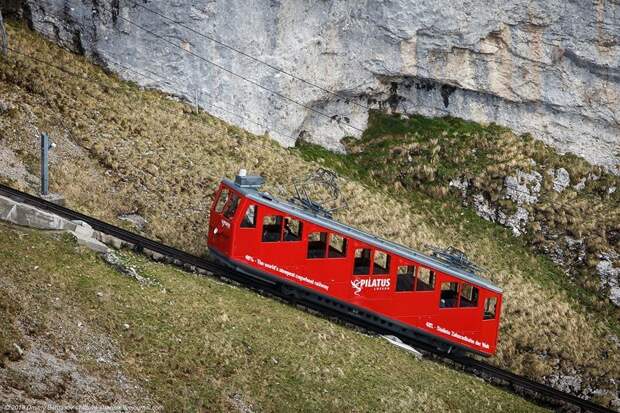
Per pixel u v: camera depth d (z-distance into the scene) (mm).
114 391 33062
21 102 51188
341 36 62875
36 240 39969
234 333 39469
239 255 43656
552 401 50188
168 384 34750
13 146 48094
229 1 58781
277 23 60188
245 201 43594
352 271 45250
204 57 58781
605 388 56531
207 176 53250
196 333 38250
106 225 43719
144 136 54000
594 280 62594
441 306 46938
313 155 62250
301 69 61750
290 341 40719
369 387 39938
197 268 44688
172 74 58344
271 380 37719
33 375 31688
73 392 31969
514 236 63500
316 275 44781
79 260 40031
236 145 57750
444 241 60406
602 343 58938
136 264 42000
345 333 43844
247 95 60125
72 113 52250
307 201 46375
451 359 48188
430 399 41312
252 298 43375
